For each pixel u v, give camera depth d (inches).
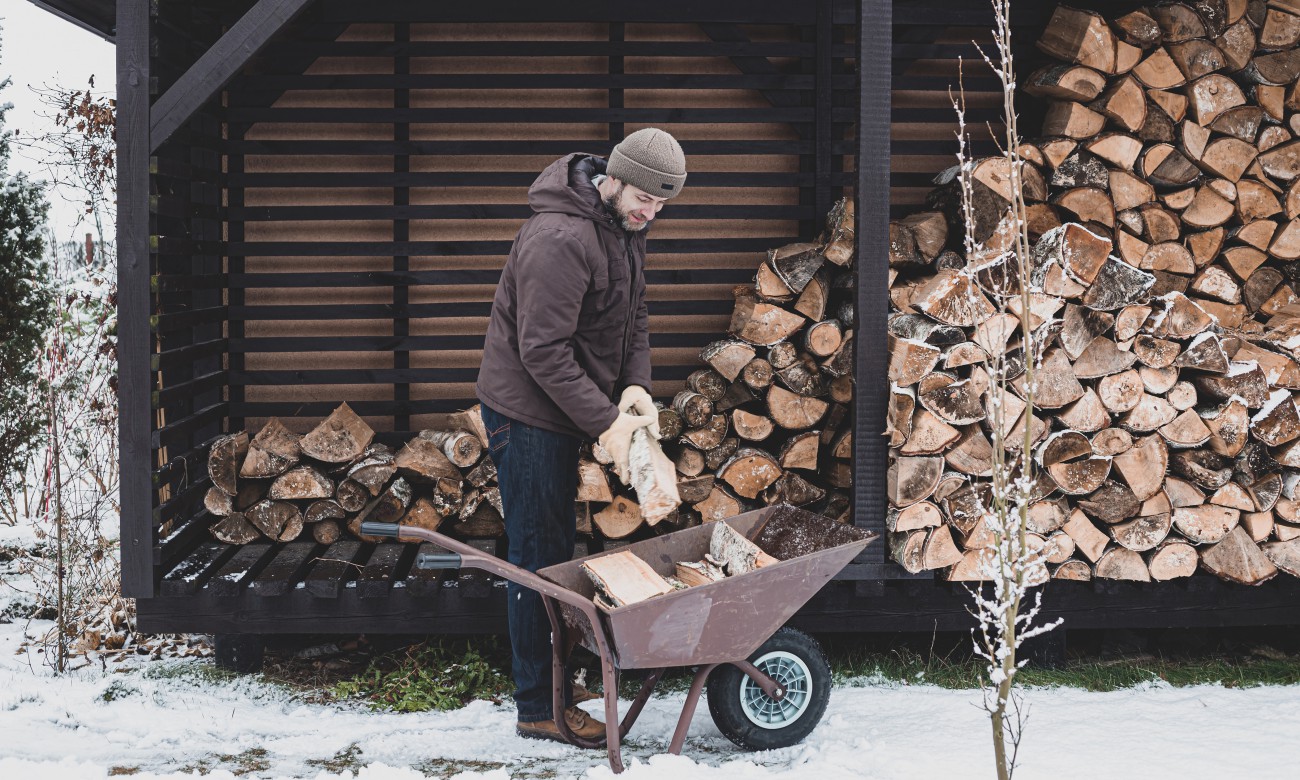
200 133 164.7
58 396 202.1
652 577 119.6
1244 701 140.3
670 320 185.3
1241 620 156.2
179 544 151.3
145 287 138.2
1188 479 152.4
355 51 173.9
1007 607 93.0
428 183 177.0
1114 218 162.1
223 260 177.6
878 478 146.1
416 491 169.3
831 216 174.9
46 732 132.3
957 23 178.9
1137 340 146.9
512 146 178.4
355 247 176.2
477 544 164.9
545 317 117.3
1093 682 150.1
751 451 163.6
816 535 132.3
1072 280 143.3
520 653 128.0
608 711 113.1
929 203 177.0
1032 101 180.4
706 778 112.2
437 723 137.2
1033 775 114.6
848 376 163.2
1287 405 149.1
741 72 180.5
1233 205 165.5
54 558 187.2
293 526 163.2
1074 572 152.2
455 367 184.2
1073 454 147.6
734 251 182.1
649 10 175.9
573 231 118.4
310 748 128.3
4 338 229.6
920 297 150.4
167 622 146.7
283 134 177.5
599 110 178.1
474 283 180.4
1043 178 162.2
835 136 183.5
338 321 181.8
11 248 230.1
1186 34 162.7
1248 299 169.5
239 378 176.9
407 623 150.7
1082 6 173.9
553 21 175.9
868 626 153.5
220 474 160.7
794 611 119.4
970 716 134.8
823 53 179.0
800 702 125.6
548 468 125.3
